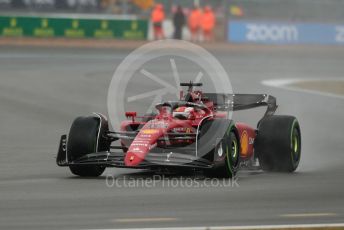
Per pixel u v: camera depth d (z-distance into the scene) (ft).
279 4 622.54
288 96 294.05
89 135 123.75
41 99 268.82
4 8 570.87
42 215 94.89
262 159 136.56
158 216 94.58
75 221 91.30
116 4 612.70
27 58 437.99
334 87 338.34
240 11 615.16
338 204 104.47
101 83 326.24
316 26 606.96
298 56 524.11
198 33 597.93
